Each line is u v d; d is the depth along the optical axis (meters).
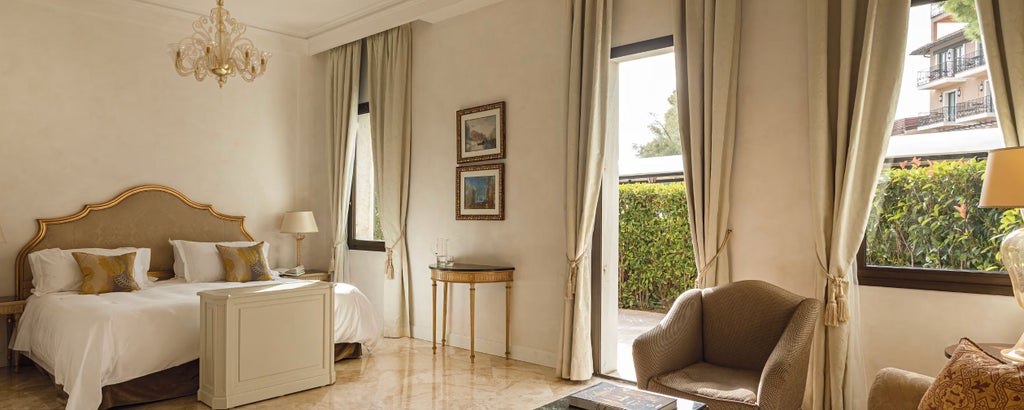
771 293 3.33
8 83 5.17
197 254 5.76
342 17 6.26
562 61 4.96
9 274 5.17
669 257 7.23
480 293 5.56
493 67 5.48
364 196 6.89
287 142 6.89
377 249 6.62
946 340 3.32
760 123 3.90
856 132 3.40
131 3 5.71
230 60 4.23
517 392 4.34
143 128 5.88
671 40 4.34
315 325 4.41
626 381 4.63
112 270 5.00
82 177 5.52
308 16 6.22
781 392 2.72
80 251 5.20
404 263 6.18
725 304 3.45
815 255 3.67
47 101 5.35
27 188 5.25
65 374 3.84
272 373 4.16
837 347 3.46
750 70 3.95
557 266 4.99
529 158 5.20
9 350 5.12
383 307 6.36
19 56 5.22
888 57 3.38
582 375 4.61
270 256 6.75
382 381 4.59
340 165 6.76
